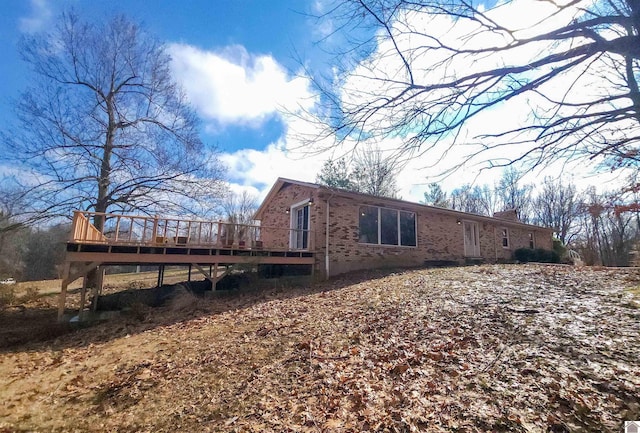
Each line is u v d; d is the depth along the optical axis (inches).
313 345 202.4
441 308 231.9
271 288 422.3
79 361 230.1
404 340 189.2
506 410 114.0
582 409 108.5
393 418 120.9
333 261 482.3
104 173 561.6
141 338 269.0
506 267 419.2
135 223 592.4
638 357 131.6
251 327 258.4
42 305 432.8
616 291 224.8
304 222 535.5
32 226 539.8
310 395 148.2
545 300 222.5
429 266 545.0
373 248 526.9
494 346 162.1
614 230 753.6
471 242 686.5
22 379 204.4
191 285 442.0
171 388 175.5
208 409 150.5
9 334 302.8
